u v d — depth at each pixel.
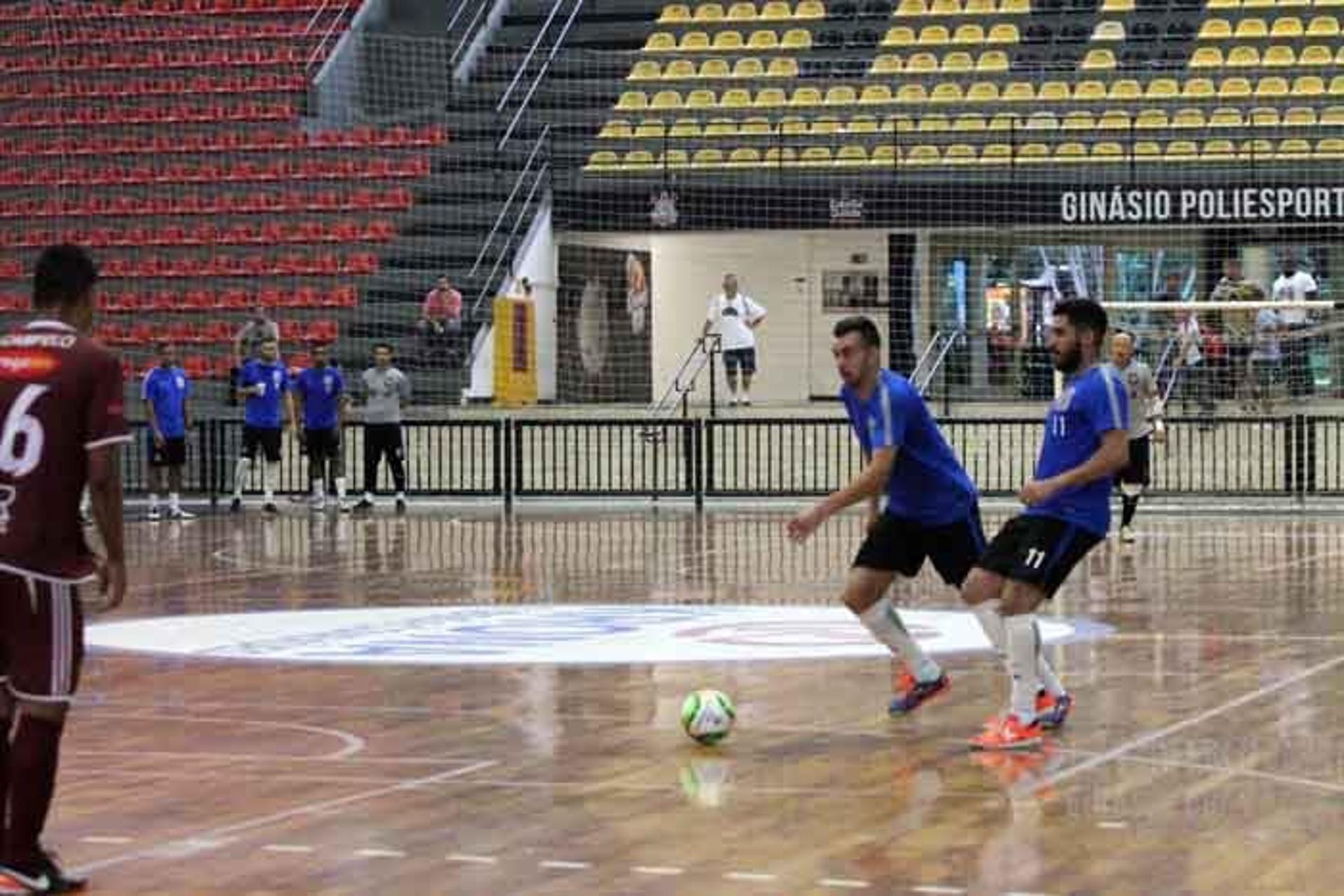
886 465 13.35
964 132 46.97
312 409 36.56
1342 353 41.38
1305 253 43.31
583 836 10.20
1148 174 43.41
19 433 9.30
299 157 48.50
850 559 27.20
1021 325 44.78
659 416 40.09
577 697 15.05
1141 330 41.84
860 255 46.12
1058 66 49.72
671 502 37.66
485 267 44.97
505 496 37.38
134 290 46.22
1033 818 10.55
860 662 16.80
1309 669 16.23
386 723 13.94
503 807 10.95
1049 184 43.75
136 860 9.77
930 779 11.70
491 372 43.31
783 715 14.12
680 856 9.73
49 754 9.23
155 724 14.01
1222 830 10.25
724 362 42.53
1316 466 36.56
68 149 49.66
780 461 37.44
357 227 46.25
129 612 21.28
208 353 44.59
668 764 12.26
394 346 42.97
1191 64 49.25
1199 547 28.50
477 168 47.78
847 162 45.62
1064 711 13.45
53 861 9.24
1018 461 37.44
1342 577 24.14
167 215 47.59
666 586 23.72
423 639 18.72
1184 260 44.12
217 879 9.38
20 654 9.27
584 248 46.62
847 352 13.40
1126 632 18.81
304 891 9.12
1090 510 12.80
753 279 46.81
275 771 12.11
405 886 9.19
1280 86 48.41
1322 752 12.51
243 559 27.69
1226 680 15.67
